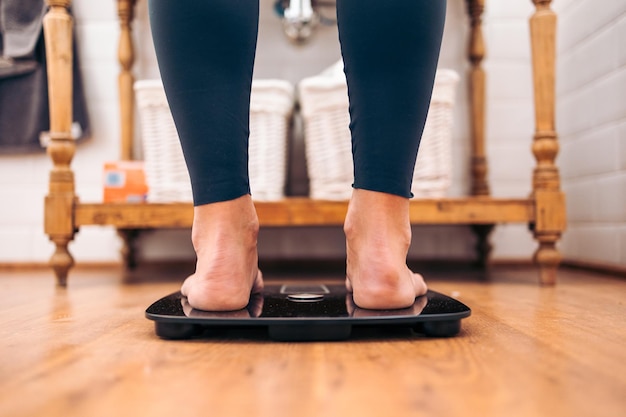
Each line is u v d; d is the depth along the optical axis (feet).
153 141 4.46
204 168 2.23
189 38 2.09
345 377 1.65
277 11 5.49
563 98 5.66
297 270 5.71
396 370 1.73
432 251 5.84
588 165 5.16
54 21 3.99
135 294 3.80
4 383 1.60
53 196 4.13
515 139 5.87
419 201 4.10
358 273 2.39
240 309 2.37
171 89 2.16
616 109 4.67
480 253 5.63
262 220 4.12
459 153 5.82
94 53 5.74
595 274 4.94
